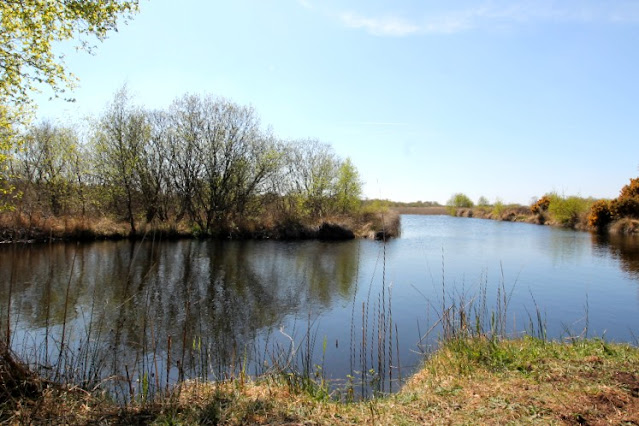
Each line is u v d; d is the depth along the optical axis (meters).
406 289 15.53
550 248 27.75
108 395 5.53
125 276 16.69
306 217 36.34
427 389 5.55
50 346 8.98
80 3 8.90
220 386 5.58
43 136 25.25
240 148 32.66
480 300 13.45
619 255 24.39
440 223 57.69
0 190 11.38
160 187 30.33
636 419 4.05
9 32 9.16
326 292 15.10
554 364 5.88
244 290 15.27
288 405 4.89
